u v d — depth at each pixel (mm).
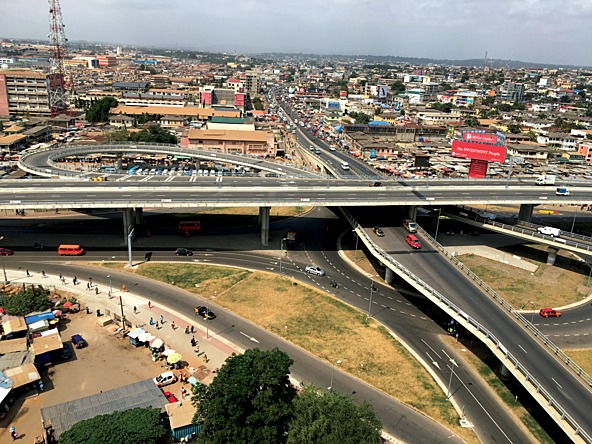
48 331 95125
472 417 81312
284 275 132750
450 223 186750
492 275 140625
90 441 63594
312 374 90062
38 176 199875
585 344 104688
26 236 152500
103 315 107625
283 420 69312
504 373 92625
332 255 149625
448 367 95000
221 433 65438
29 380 80875
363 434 64062
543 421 81125
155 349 93500
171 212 183375
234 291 122250
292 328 106000
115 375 87312
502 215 196750
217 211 187875
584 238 143000
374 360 95562
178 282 125750
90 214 176375
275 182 173000
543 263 151125
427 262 124938
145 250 145750
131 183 163250
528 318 116125
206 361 92688
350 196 151875
